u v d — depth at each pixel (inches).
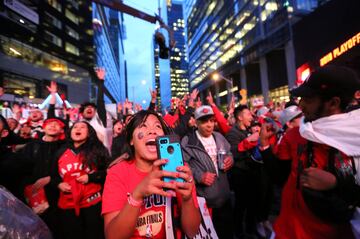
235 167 153.3
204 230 71.0
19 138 150.9
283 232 64.4
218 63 2844.5
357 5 877.2
